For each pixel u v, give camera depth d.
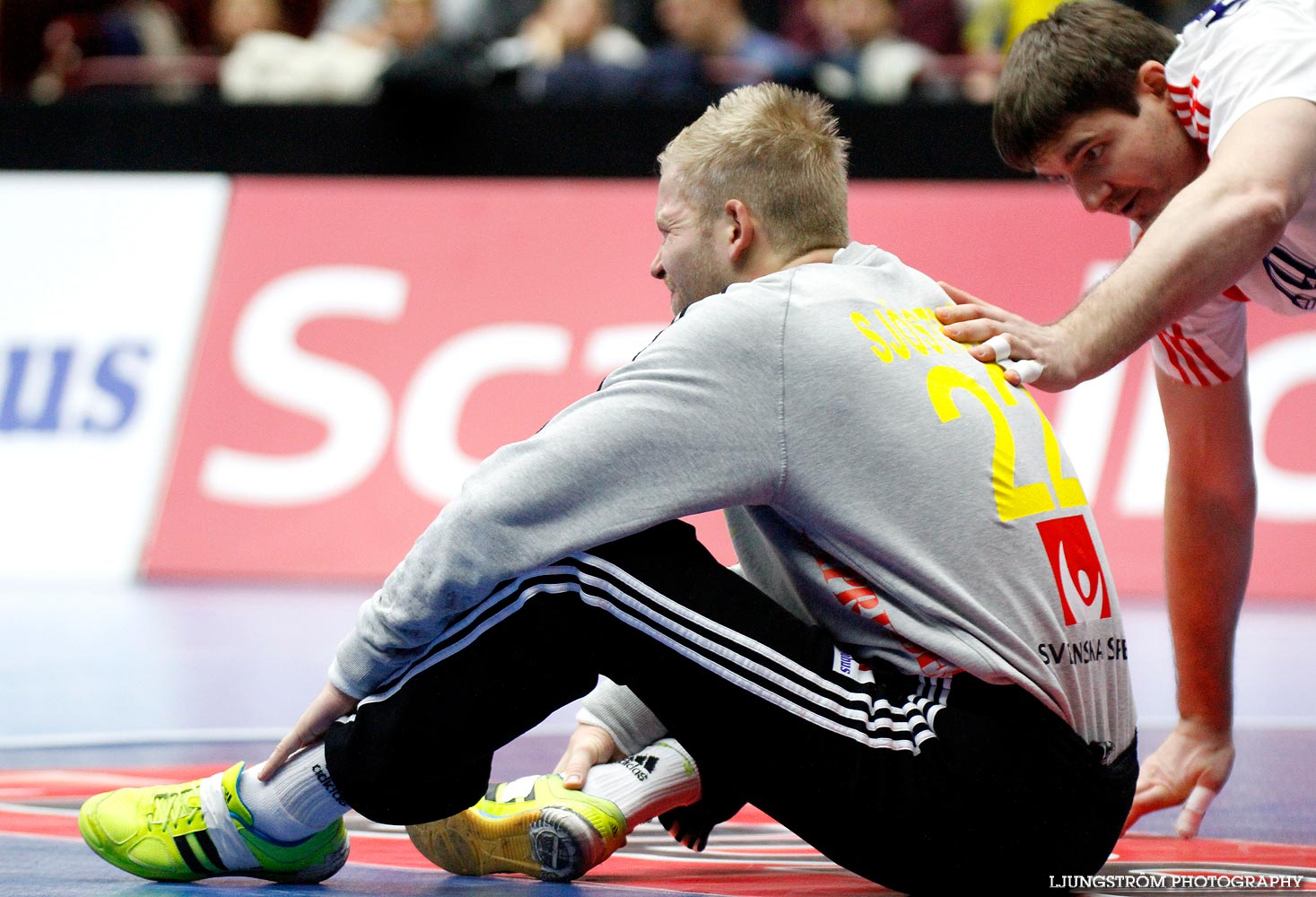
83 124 22.92
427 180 22.56
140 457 21.94
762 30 29.36
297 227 22.53
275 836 6.19
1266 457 20.34
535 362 21.58
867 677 5.62
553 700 5.84
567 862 6.34
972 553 5.56
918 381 5.64
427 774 5.84
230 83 25.30
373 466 21.48
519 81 23.64
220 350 22.20
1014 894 5.71
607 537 5.55
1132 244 7.99
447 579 5.56
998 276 21.17
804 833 5.77
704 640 5.54
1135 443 20.36
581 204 22.28
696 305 5.79
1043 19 7.00
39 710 11.83
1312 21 6.54
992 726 5.54
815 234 6.11
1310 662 15.20
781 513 5.78
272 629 16.73
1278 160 6.09
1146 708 12.59
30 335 22.48
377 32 26.44
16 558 21.59
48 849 7.03
